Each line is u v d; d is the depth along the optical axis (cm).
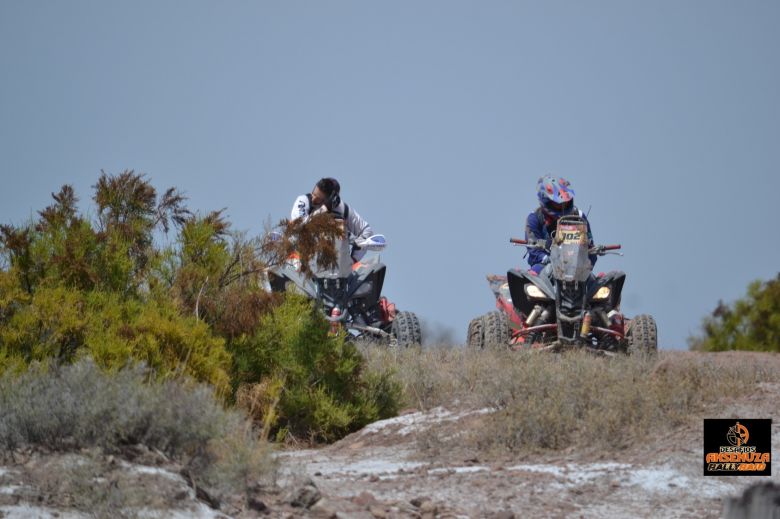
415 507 2261
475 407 3378
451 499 2356
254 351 3662
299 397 3594
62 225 3662
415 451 2984
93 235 3603
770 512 1927
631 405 2898
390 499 2334
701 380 3198
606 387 3153
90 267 3534
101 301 3419
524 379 3269
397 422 3450
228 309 3612
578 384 3147
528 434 2848
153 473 2128
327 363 3744
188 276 3638
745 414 2888
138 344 3209
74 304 3331
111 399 2308
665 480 2416
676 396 2958
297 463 2834
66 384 2362
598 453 2697
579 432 2856
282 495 2241
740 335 9338
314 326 3759
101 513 1947
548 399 3033
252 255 3872
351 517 2161
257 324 3647
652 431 2791
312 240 3797
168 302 3547
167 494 2056
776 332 9231
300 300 3888
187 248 3756
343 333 3888
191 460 2273
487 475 2550
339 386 3744
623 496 2345
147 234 3862
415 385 3891
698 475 2441
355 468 2792
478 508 2284
